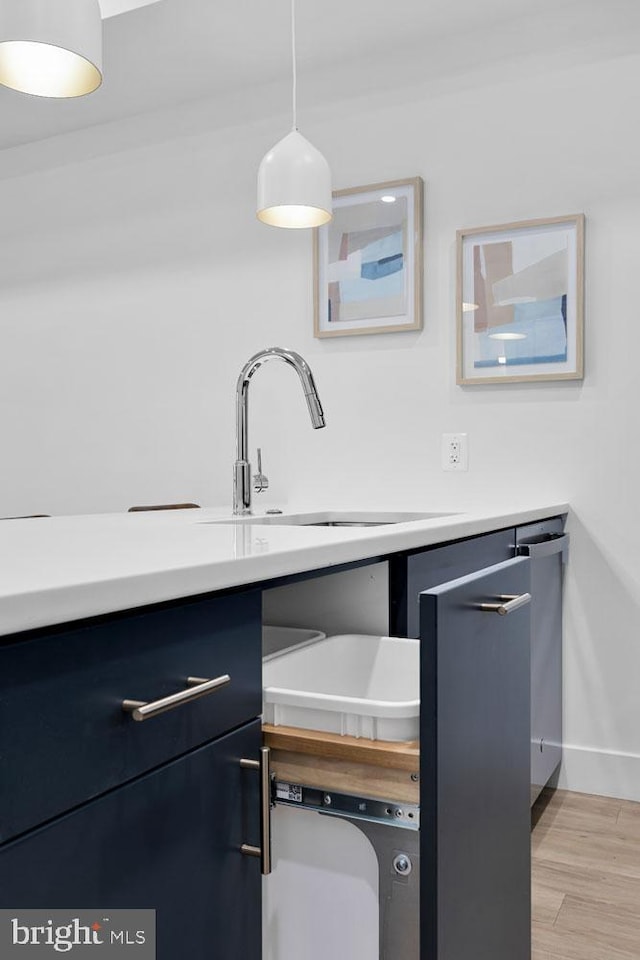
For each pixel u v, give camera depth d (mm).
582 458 2172
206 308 2705
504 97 2277
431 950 773
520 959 1060
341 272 2461
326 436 2496
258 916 849
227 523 1616
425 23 2277
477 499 2291
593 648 2156
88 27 1104
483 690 917
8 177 3111
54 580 614
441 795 787
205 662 771
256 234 2617
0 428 3135
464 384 2287
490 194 2289
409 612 1260
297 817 875
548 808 2053
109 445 2906
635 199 2121
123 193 2871
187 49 2406
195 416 2730
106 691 640
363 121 2459
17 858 557
